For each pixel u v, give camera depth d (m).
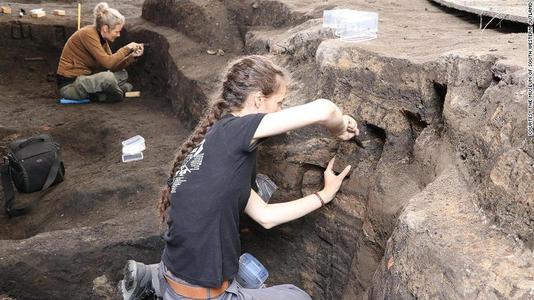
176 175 2.04
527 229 1.56
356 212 2.57
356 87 2.53
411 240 1.76
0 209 3.95
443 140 2.17
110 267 3.07
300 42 3.13
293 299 2.21
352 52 2.55
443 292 1.58
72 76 5.45
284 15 4.18
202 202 1.92
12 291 2.97
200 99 4.34
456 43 2.53
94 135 4.82
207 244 1.94
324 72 2.64
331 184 2.52
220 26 5.00
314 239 2.84
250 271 2.31
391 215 2.25
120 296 3.00
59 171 4.12
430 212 1.81
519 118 1.74
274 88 2.06
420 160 2.28
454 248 1.62
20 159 3.96
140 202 3.60
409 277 1.71
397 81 2.37
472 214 1.76
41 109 5.33
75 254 3.01
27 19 6.54
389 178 2.36
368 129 2.54
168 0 5.64
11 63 6.42
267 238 3.09
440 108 2.28
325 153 2.69
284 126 1.92
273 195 2.90
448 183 1.96
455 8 3.49
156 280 2.37
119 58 5.30
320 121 1.99
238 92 2.05
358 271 2.45
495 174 1.71
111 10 5.32
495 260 1.54
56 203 3.78
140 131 4.72
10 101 5.69
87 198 3.67
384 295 1.82
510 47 2.24
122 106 5.40
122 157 4.21
